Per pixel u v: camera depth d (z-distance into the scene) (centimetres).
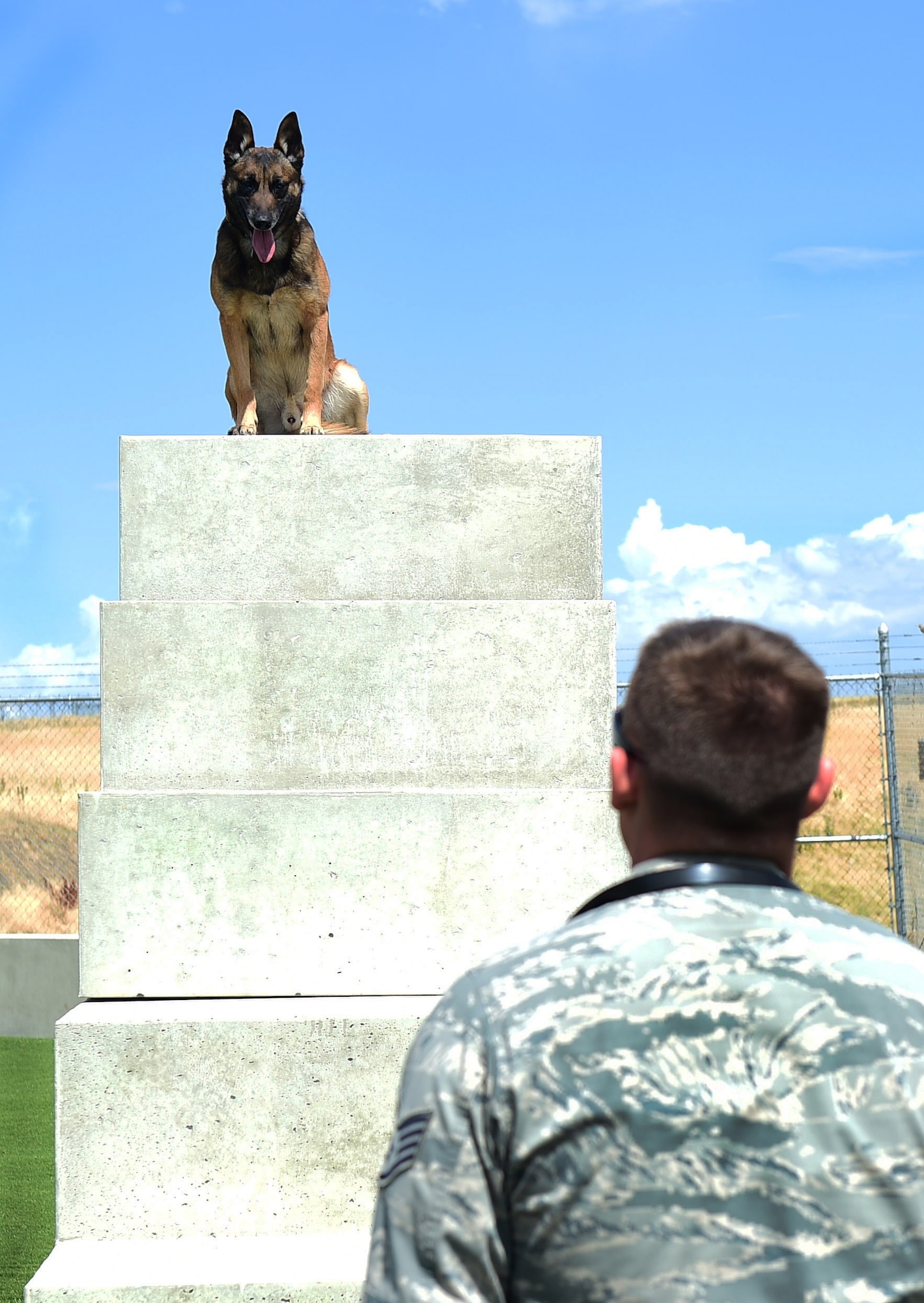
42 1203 491
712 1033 113
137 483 403
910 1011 116
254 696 392
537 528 409
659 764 126
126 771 390
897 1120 111
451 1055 116
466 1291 109
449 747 393
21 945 818
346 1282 329
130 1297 327
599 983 115
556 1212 109
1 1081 691
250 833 374
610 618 396
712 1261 106
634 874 126
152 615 391
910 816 834
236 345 515
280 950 373
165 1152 351
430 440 407
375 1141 354
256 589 404
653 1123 109
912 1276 106
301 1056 354
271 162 498
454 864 377
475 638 394
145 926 373
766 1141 109
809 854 1015
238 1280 329
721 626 132
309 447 406
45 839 883
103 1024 351
